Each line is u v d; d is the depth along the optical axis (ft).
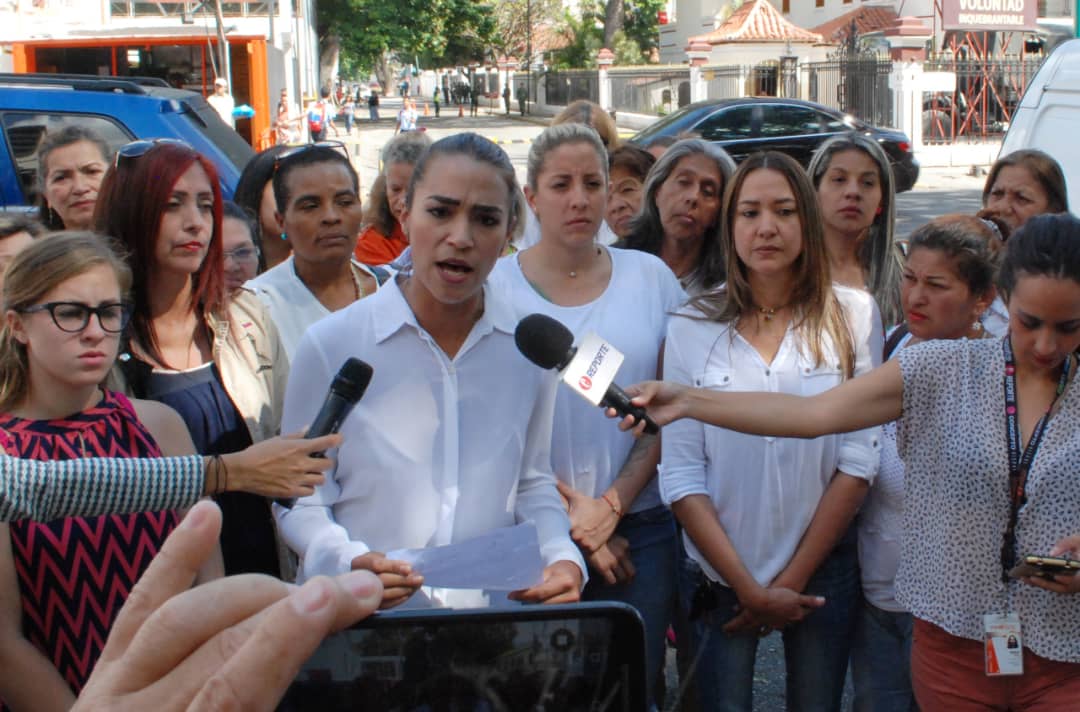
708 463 10.16
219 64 71.92
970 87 77.05
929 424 8.21
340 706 3.93
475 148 7.73
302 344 8.14
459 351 8.07
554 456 10.17
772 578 9.93
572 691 3.98
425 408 7.98
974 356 8.13
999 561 7.93
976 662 8.14
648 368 10.60
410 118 105.29
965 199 59.82
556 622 3.98
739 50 95.45
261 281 11.95
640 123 102.78
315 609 2.34
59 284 7.34
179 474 6.61
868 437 9.88
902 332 11.50
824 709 10.23
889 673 10.26
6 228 10.55
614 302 10.59
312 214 11.73
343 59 155.74
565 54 150.61
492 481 8.14
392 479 7.96
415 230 7.77
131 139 20.98
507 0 163.53
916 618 8.55
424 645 3.96
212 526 2.62
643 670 4.00
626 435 10.41
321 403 8.11
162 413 8.17
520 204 11.65
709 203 12.75
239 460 6.80
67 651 7.19
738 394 8.12
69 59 71.26
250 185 14.83
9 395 7.54
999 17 85.92
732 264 10.09
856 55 80.12
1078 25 29.96
